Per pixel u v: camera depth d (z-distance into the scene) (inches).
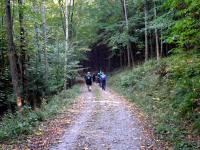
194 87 546.6
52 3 1286.9
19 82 860.0
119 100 917.2
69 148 404.5
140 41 1675.7
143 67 1237.1
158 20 904.9
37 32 985.5
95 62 2672.2
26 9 801.6
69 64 1384.1
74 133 485.1
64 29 1406.3
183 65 652.1
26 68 922.7
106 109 724.7
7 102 818.2
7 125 511.2
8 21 627.2
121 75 1601.9
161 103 656.4
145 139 430.9
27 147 413.1
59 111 693.3
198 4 408.5
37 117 584.4
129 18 1642.5
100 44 2249.0
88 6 1860.2
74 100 932.6
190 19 424.2
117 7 1796.3
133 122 553.6
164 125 479.5
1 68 866.8
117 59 2373.3
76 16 1733.5
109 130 498.6
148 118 575.5
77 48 1658.5
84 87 1595.7
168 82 758.5
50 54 1217.4
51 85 1064.2
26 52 909.8
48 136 470.0
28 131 485.1
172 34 474.3
